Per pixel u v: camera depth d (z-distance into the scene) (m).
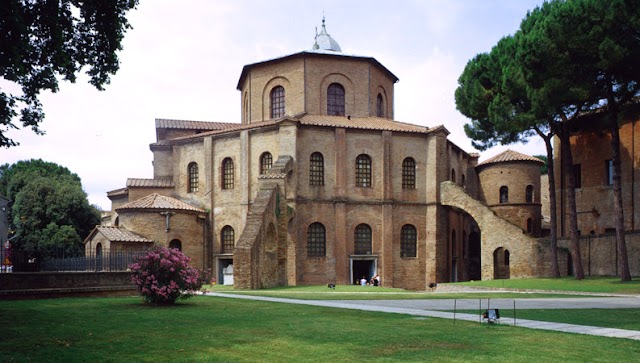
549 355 12.04
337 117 54.25
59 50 19.14
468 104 50.03
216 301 26.41
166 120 60.22
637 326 17.05
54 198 73.94
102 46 21.39
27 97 20.98
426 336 14.73
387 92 60.81
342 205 50.22
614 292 34.59
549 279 44.03
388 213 51.19
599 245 44.62
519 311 21.88
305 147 50.28
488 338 14.36
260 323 17.62
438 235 52.44
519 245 48.44
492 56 48.34
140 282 23.62
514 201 59.84
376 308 23.64
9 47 16.28
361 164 51.72
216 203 53.84
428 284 51.69
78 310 20.72
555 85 39.03
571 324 17.50
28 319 17.55
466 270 59.47
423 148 53.53
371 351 12.52
